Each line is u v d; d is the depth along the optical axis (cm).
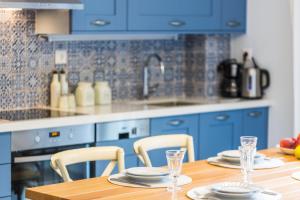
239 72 585
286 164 361
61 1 449
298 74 542
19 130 420
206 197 290
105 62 539
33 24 492
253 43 583
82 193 297
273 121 573
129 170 328
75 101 514
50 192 299
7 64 482
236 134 553
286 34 559
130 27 509
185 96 597
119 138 473
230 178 328
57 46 508
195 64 588
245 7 585
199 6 553
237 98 582
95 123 459
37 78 499
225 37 592
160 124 498
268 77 574
